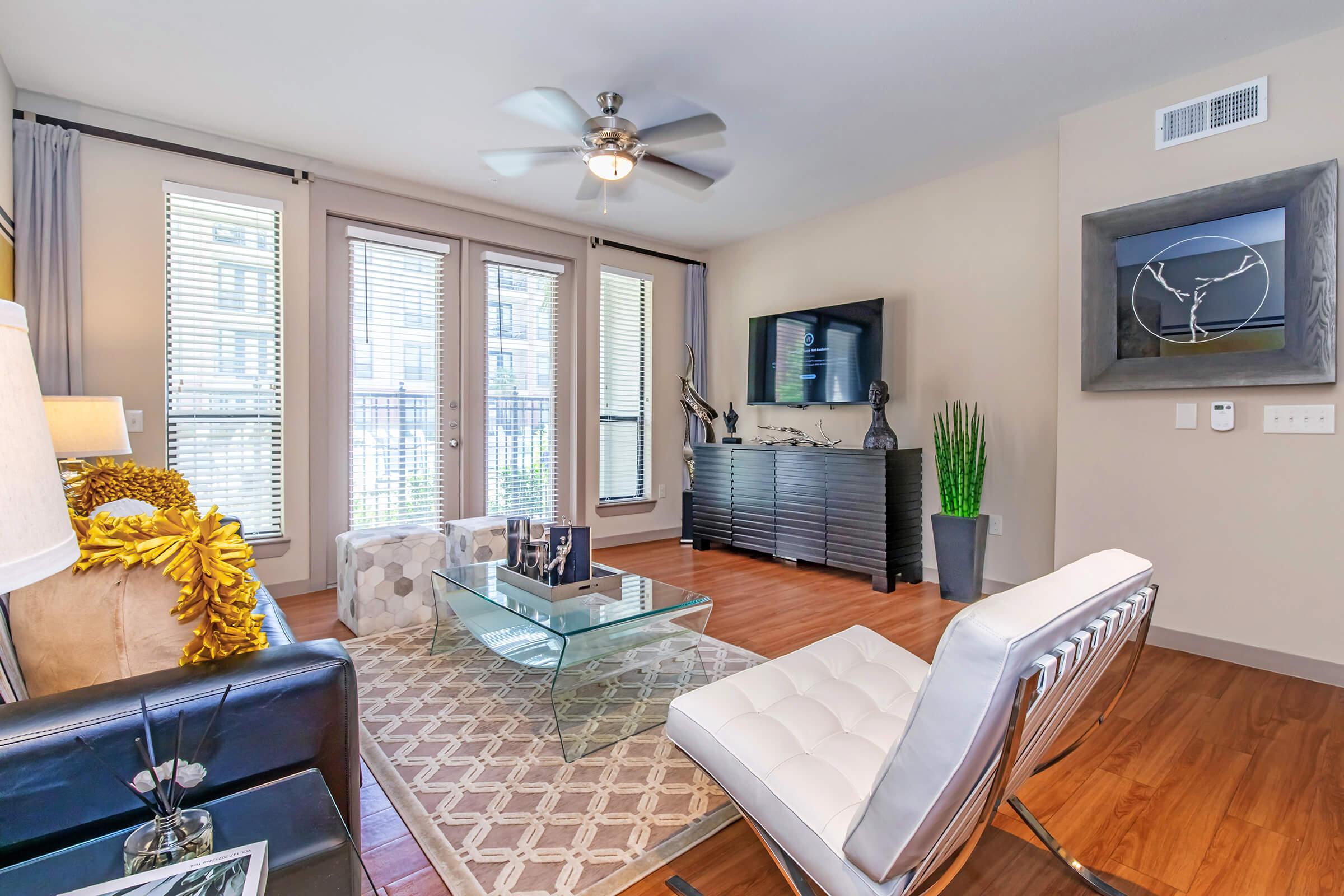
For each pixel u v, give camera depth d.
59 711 0.94
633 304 5.42
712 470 5.00
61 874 0.83
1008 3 2.31
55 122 2.99
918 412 4.18
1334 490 2.45
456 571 2.84
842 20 2.41
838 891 1.05
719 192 4.25
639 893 1.40
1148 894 1.38
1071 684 1.10
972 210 3.87
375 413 4.05
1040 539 3.59
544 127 3.31
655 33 2.50
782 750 1.25
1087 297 3.03
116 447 2.53
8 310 0.63
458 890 1.39
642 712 2.28
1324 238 2.42
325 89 2.93
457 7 2.34
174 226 3.33
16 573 0.58
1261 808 1.68
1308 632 2.51
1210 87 2.73
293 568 3.70
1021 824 1.63
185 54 2.64
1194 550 2.79
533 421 4.82
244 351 3.54
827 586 3.95
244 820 0.94
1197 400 2.77
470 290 4.45
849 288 4.58
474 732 2.12
